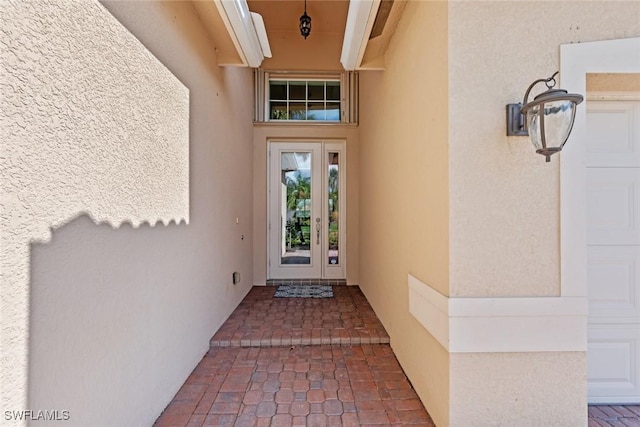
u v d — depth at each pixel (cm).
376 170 379
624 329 215
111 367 154
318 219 546
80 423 134
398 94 279
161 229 204
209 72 294
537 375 179
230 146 372
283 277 544
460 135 178
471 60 178
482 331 178
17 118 107
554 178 180
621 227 215
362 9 229
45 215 118
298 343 304
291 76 543
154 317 195
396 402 217
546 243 179
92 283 142
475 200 179
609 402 214
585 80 180
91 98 141
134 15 173
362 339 308
